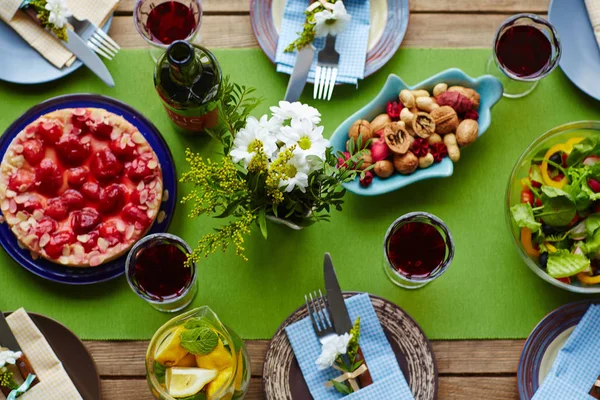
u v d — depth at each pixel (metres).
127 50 1.40
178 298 1.23
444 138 1.32
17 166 1.28
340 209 1.15
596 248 1.27
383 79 1.41
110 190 1.28
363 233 1.38
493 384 1.33
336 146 1.32
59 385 1.26
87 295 1.34
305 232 1.37
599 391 1.27
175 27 1.35
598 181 1.28
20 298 1.33
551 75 1.42
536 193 1.31
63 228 1.29
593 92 1.37
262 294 1.36
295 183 1.01
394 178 1.32
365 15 1.38
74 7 1.34
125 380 1.33
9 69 1.35
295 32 1.38
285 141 1.02
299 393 1.29
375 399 1.25
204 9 1.41
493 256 1.37
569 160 1.31
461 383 1.33
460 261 1.37
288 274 1.36
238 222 1.04
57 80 1.39
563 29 1.39
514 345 1.34
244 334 1.34
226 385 1.09
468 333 1.35
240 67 1.41
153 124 1.33
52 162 1.28
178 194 1.37
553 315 1.28
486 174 1.40
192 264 1.24
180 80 1.13
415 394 1.28
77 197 1.29
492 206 1.39
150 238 1.21
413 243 1.29
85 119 1.29
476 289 1.36
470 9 1.43
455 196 1.39
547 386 1.25
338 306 1.27
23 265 1.30
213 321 1.14
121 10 1.41
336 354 1.21
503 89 1.38
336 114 1.40
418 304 1.36
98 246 1.27
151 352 1.11
